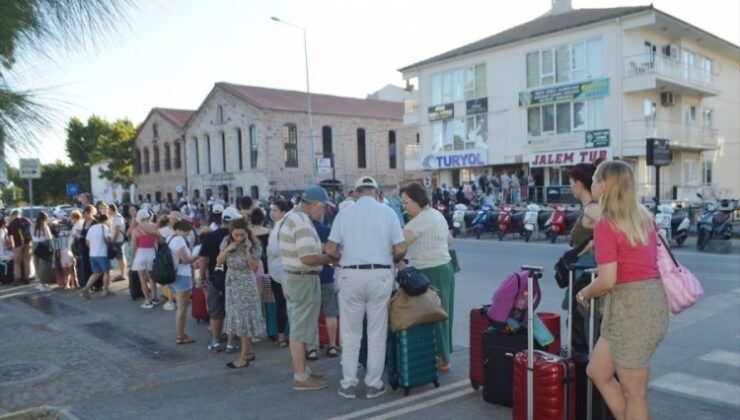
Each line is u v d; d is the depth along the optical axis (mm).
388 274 5395
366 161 50469
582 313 4512
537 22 33344
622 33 26750
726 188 34500
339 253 5641
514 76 30781
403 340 5410
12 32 2805
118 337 8430
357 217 5359
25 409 5547
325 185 39656
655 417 4895
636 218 3584
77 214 12938
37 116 2908
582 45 28031
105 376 6555
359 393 5652
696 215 18938
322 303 7008
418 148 37438
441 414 5035
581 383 4461
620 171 3607
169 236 8086
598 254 3605
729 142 35469
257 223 8281
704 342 6980
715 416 4914
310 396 5641
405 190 5992
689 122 31594
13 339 8445
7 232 13984
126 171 60281
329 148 48156
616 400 3803
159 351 7586
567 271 4621
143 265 10461
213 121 50188
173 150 55562
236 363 6684
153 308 10469
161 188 57438
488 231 20812
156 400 5691
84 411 5438
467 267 13594
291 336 5809
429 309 5402
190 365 6871
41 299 11797
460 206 22047
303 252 5602
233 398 5676
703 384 5641
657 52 29016
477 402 5281
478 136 32781
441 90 34656
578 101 28234
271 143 45219
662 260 4117
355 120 49469
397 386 5547
